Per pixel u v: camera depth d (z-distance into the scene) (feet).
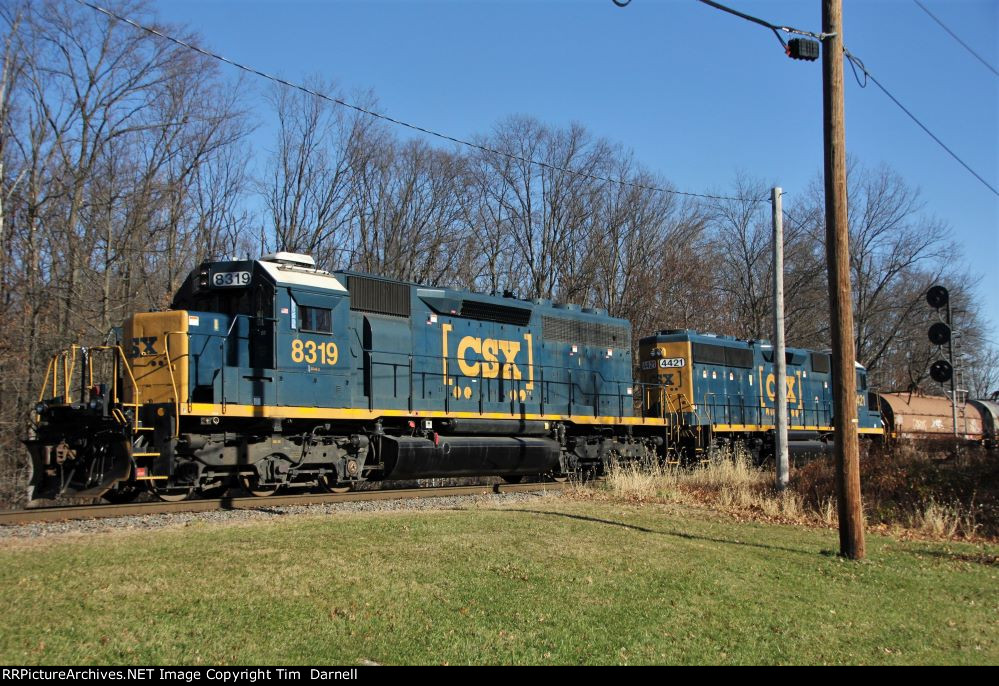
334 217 117.60
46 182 77.36
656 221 139.44
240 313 47.50
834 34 36.04
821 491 57.47
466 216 135.03
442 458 54.13
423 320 56.03
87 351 44.16
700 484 63.77
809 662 20.97
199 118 95.45
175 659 18.51
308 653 19.34
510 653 20.11
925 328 170.60
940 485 58.23
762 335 148.15
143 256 91.25
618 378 72.54
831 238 36.17
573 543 34.01
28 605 21.97
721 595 27.09
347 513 40.34
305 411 46.83
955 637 24.45
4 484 62.90
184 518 37.76
